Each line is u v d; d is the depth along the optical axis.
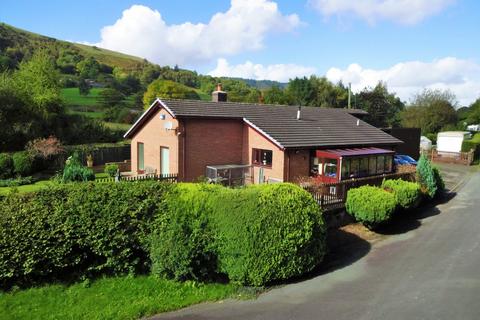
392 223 15.66
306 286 9.42
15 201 8.87
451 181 27.48
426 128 58.78
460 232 14.38
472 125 69.62
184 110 20.19
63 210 9.06
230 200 9.43
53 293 8.58
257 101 66.81
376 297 8.70
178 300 8.51
